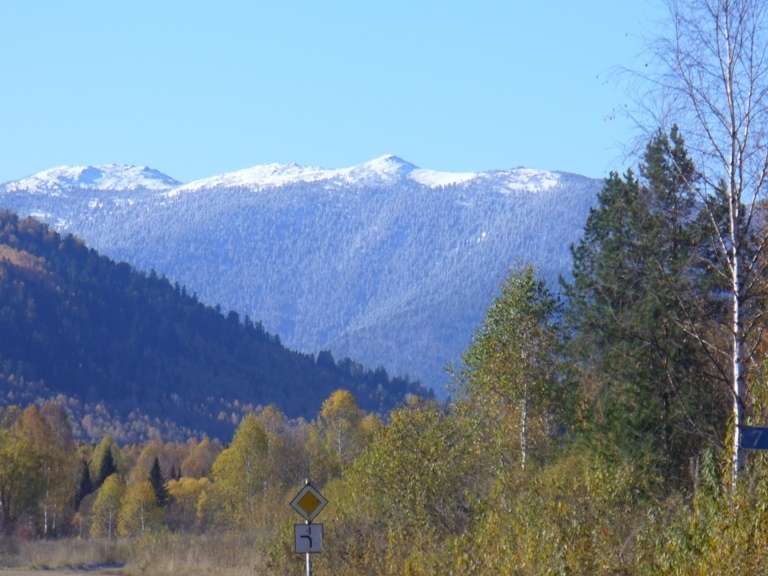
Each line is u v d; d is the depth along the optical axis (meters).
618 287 47.62
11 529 178.25
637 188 38.31
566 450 74.50
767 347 36.72
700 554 28.83
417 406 69.81
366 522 61.44
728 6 33.59
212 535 122.50
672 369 50.06
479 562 40.69
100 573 90.06
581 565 34.47
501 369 78.94
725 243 35.19
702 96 34.06
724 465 33.25
